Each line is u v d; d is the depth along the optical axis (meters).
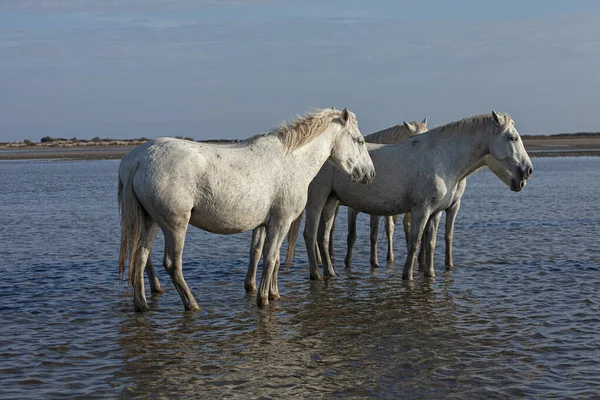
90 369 6.81
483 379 6.52
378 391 6.26
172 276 8.78
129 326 8.34
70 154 81.31
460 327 8.27
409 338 7.86
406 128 12.45
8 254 13.59
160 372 6.74
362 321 8.62
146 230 8.72
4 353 7.27
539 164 47.78
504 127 10.70
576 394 6.13
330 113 9.37
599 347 7.40
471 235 15.88
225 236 16.19
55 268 12.07
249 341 7.76
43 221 19.09
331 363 7.02
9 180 38.03
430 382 6.46
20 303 9.49
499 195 26.47
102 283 10.80
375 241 12.24
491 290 10.22
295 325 8.44
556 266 11.95
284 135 8.92
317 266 11.31
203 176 8.27
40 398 6.06
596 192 26.86
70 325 8.38
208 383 6.45
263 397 6.12
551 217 19.11
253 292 10.24
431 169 10.73
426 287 10.53
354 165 9.69
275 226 9.05
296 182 9.00
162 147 8.28
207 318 8.73
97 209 22.44
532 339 7.72
